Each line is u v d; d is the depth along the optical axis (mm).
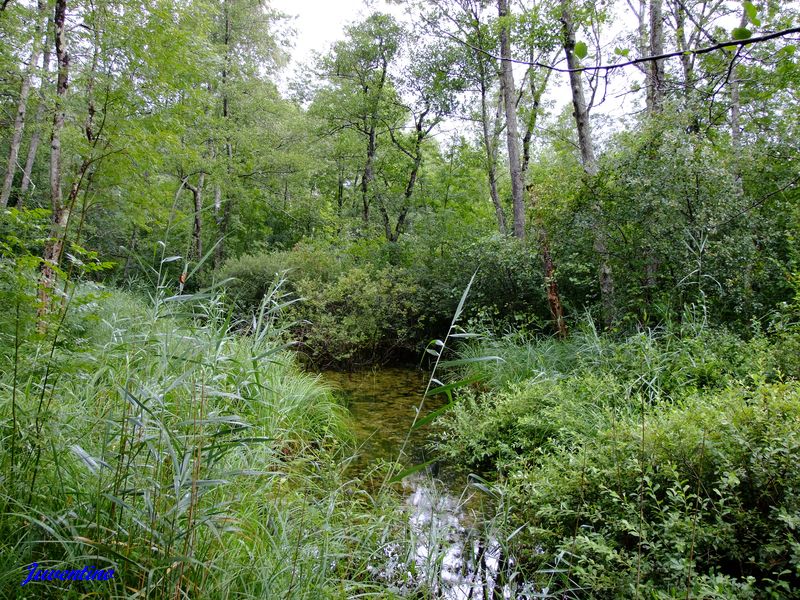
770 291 5973
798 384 3053
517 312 9242
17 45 6828
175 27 6453
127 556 1841
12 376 2705
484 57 12180
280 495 2965
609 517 2832
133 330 3164
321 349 10469
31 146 11750
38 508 1997
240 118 16125
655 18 8078
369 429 6176
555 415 4602
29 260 2609
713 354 4746
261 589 2146
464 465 4965
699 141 6172
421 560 3072
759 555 2391
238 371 3305
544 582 2881
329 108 15352
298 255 12617
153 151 6000
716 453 2641
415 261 12953
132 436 2131
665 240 6207
